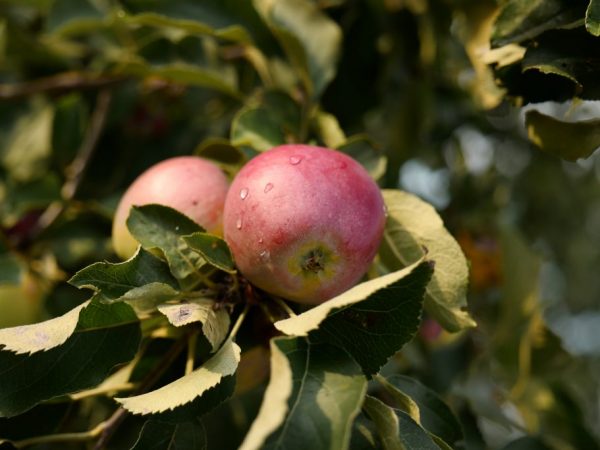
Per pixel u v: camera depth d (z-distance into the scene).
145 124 0.61
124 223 0.38
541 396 0.59
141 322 0.35
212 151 0.42
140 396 0.30
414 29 0.58
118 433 0.42
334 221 0.32
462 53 0.67
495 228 0.67
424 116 0.60
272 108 0.45
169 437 0.33
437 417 0.37
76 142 0.57
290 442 0.28
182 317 0.31
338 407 0.28
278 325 0.30
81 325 0.34
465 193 0.71
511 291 0.57
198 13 0.51
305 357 0.30
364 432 0.32
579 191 0.98
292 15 0.49
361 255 0.33
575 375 1.05
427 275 0.31
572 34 0.34
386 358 0.32
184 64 0.52
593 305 1.24
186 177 0.37
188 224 0.35
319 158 0.34
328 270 0.33
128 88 0.60
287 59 0.49
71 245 0.52
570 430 0.58
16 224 0.56
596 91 0.35
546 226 0.93
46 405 0.38
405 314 0.31
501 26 0.36
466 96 0.70
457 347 0.61
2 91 0.58
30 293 0.50
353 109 0.55
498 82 0.37
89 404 0.42
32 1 0.59
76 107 0.57
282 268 0.32
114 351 0.35
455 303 0.36
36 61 0.62
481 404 0.59
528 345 0.57
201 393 0.29
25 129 0.61
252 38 0.50
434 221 0.36
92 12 0.58
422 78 0.59
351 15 0.55
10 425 0.37
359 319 0.31
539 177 0.88
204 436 0.34
